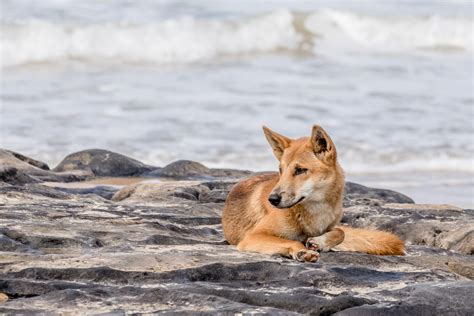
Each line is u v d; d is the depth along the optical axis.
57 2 58.00
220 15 57.69
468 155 32.28
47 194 19.83
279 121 36.34
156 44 51.44
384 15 59.88
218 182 22.39
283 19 56.41
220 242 16.34
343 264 13.94
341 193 15.05
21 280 12.75
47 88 42.22
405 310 11.55
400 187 27.61
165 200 20.39
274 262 13.53
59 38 49.69
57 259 13.72
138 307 11.75
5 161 22.53
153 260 13.69
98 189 22.19
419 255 15.35
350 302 11.80
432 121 37.19
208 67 49.09
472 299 11.91
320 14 57.72
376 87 44.22
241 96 41.22
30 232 15.29
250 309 11.34
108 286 12.63
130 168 24.83
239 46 53.47
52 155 30.61
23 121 35.22
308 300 11.84
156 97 40.75
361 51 55.62
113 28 51.28
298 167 14.52
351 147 32.59
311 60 52.03
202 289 12.34
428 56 54.97
